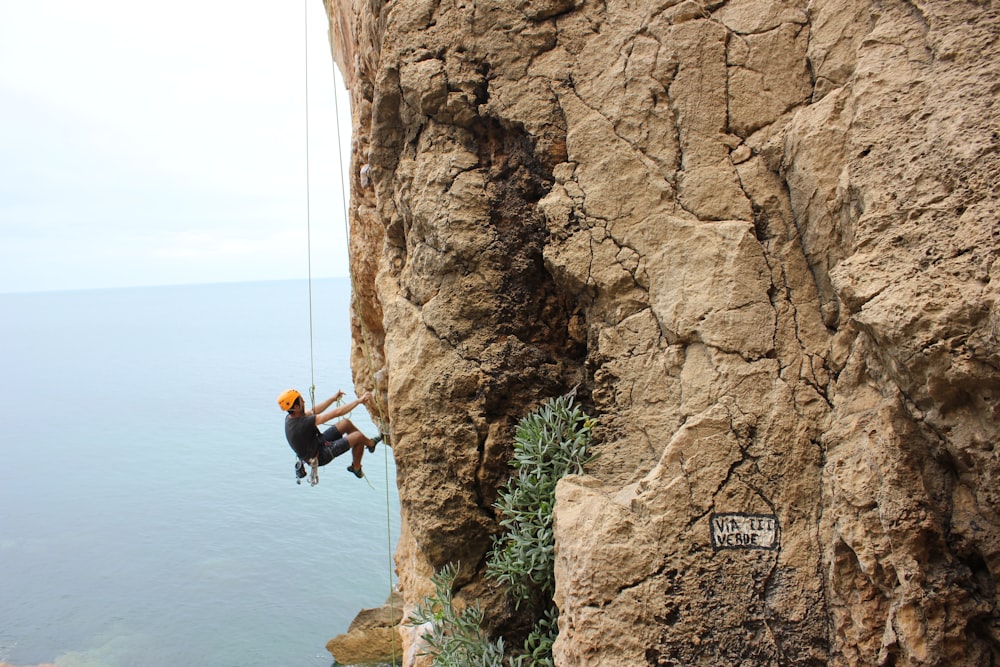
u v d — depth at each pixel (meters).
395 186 6.09
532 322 5.46
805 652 3.83
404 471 5.63
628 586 4.03
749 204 4.57
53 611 19.41
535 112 5.18
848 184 3.94
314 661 15.20
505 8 5.34
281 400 8.08
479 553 5.59
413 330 5.65
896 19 4.02
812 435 4.10
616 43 5.08
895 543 3.46
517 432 5.19
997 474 3.27
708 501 4.09
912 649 3.37
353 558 20.28
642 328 4.70
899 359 3.42
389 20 5.85
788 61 4.69
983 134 3.37
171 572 20.52
